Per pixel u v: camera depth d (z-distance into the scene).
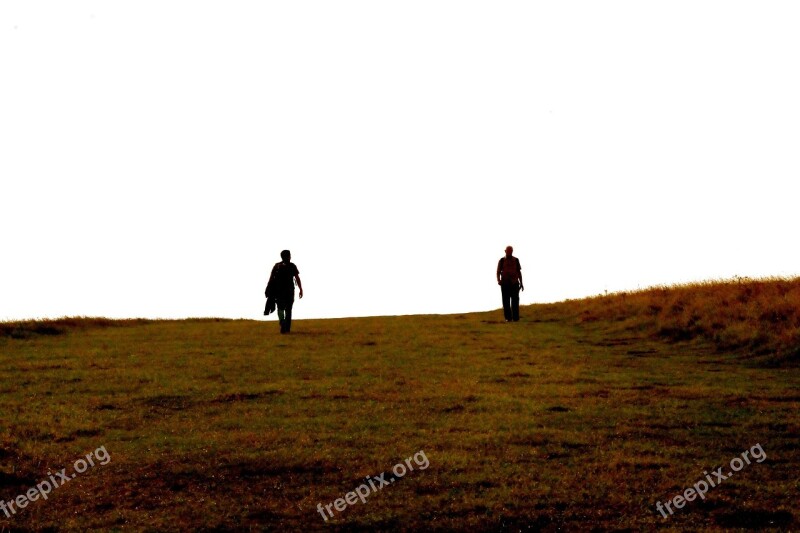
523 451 10.41
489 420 12.27
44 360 19.17
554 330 25.20
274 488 9.23
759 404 13.06
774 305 20.95
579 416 12.42
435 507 8.51
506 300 28.45
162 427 12.21
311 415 12.91
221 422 12.47
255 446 10.88
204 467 9.99
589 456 10.15
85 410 13.40
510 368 17.56
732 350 19.20
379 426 12.02
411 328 26.56
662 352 19.75
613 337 22.92
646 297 26.95
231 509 8.60
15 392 15.05
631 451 10.33
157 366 18.08
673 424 11.76
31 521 8.45
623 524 7.96
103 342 23.05
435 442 10.95
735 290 24.17
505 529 7.97
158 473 9.84
